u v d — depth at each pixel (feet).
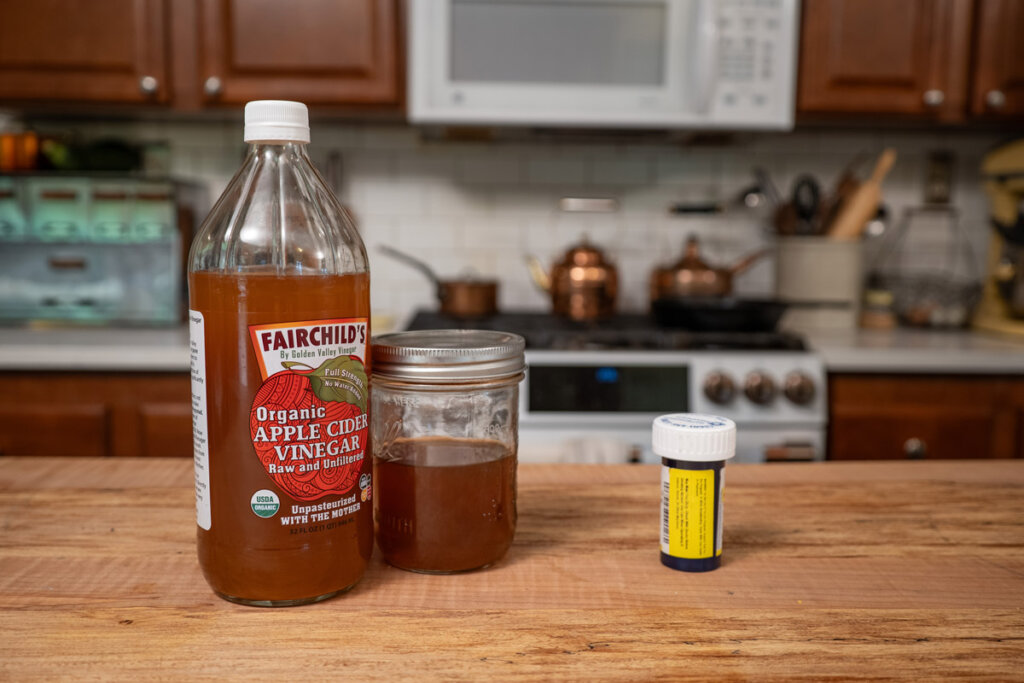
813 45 6.53
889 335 6.94
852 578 1.94
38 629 1.67
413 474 1.94
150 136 7.61
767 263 7.93
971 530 2.26
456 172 7.79
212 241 1.78
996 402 6.12
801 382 5.83
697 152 7.84
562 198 7.85
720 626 1.70
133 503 2.43
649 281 7.89
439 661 1.55
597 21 6.35
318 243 1.83
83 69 6.37
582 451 3.58
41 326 6.72
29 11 6.28
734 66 6.40
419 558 1.95
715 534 1.97
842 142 7.84
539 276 7.34
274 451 1.72
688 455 1.95
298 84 6.44
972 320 7.53
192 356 1.80
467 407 1.96
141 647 1.60
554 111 6.40
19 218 6.57
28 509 2.37
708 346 6.12
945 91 6.64
